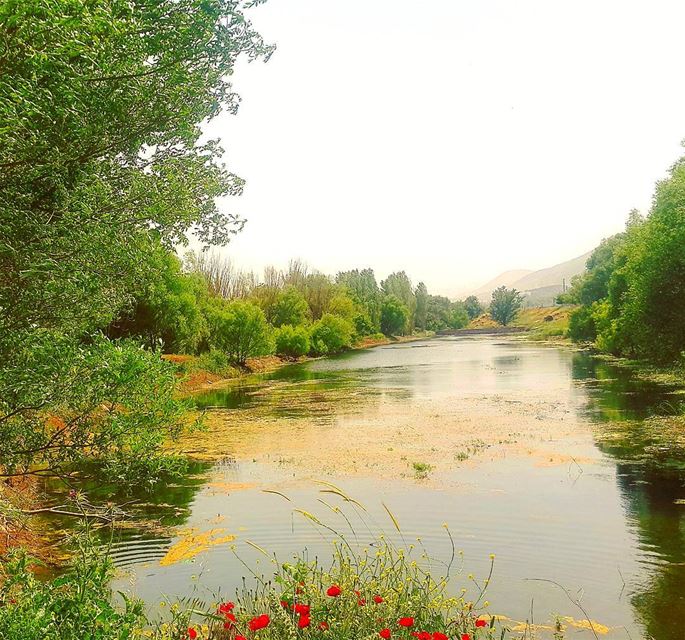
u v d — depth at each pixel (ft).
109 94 17.08
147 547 29.30
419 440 54.65
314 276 254.06
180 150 21.61
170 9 16.53
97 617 11.66
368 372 134.41
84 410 17.22
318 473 43.73
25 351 16.26
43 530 30.76
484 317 519.60
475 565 26.35
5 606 13.08
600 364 124.36
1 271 17.01
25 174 16.56
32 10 12.16
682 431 52.75
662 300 91.20
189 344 128.06
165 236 22.12
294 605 15.84
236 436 58.70
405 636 15.11
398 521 32.58
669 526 30.66
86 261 18.39
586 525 31.17
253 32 18.44
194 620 20.84
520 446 50.70
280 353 181.68
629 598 22.97
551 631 20.56
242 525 32.53
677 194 87.76
